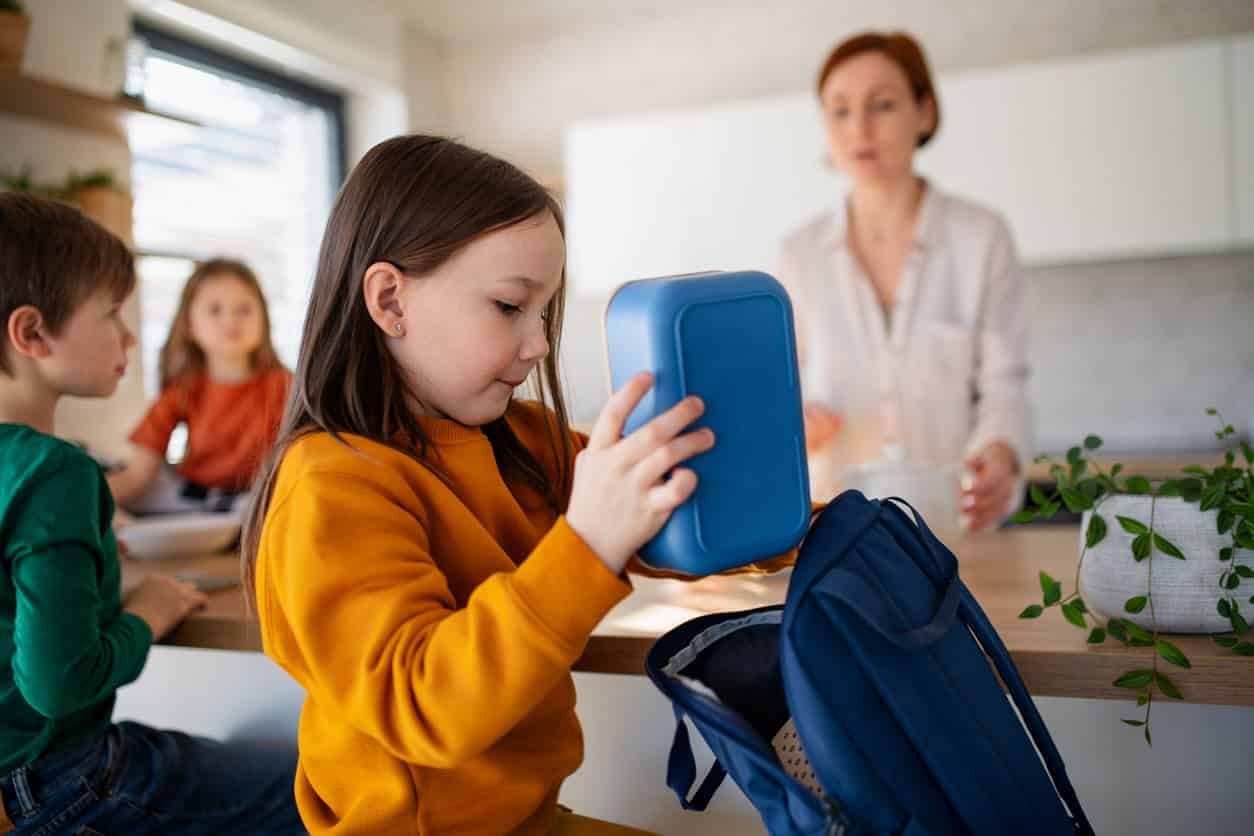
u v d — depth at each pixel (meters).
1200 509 0.80
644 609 0.99
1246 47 2.83
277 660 0.75
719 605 1.00
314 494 0.71
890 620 0.65
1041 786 0.69
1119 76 2.95
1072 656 0.79
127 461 2.26
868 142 1.91
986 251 1.96
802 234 2.14
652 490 0.61
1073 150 3.00
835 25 3.60
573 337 3.80
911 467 1.31
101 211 2.12
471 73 4.03
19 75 1.89
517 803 0.78
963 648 0.71
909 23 3.51
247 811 1.09
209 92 3.08
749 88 3.71
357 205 0.78
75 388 1.06
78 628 0.91
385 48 3.60
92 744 1.02
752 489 0.65
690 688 0.67
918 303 2.01
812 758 0.63
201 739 1.14
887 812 0.62
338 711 0.69
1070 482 0.87
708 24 3.74
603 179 3.46
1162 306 3.32
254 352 2.14
